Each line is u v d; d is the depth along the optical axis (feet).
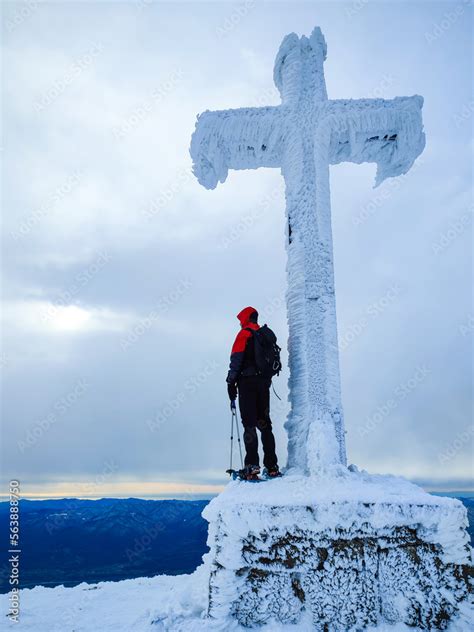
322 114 14.08
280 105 14.42
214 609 8.42
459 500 9.05
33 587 13.78
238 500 9.09
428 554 8.74
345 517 8.73
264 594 8.58
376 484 10.01
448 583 8.54
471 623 8.02
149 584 13.74
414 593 8.46
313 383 11.87
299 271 12.89
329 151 15.34
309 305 12.56
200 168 15.25
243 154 14.99
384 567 8.61
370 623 8.26
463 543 8.63
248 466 10.94
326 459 10.62
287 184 14.05
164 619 9.05
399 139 14.38
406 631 8.11
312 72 14.70
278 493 9.39
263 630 8.25
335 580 8.50
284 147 14.39
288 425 12.22
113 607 11.22
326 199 13.60
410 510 8.82
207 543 9.21
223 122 14.11
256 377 11.61
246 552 8.80
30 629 9.66
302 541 8.73
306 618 8.39
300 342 12.41
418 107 14.12
